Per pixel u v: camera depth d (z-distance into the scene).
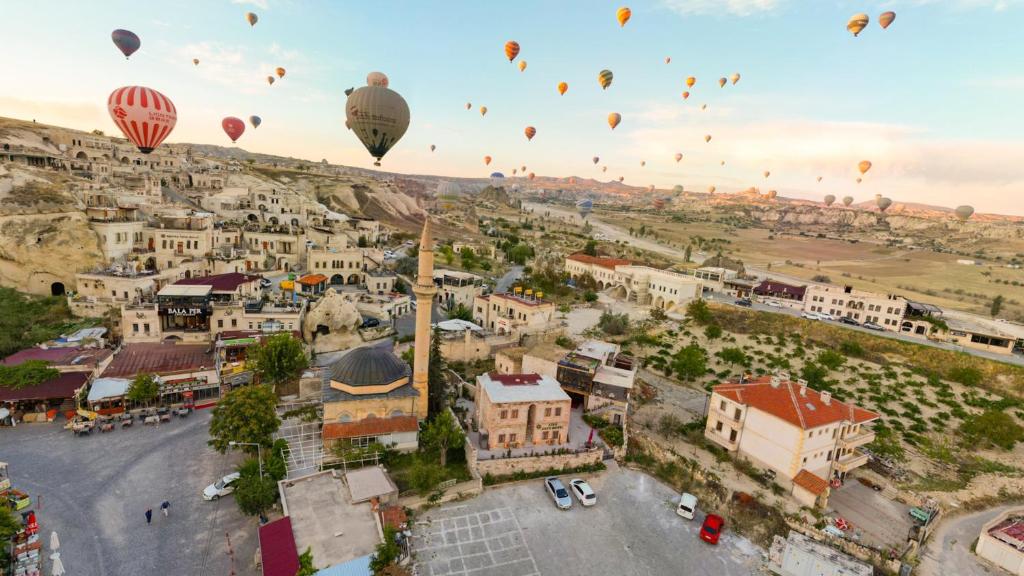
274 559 41.00
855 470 67.25
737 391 68.25
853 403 84.69
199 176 178.88
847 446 65.38
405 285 135.88
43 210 98.62
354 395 61.06
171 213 124.69
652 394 85.12
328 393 61.47
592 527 52.72
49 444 58.81
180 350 78.12
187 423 65.19
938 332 112.31
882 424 78.81
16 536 43.78
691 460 64.44
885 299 120.81
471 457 59.03
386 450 59.44
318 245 139.75
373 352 65.12
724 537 52.84
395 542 45.38
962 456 72.94
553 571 46.56
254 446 56.12
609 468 63.09
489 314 112.44
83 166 153.12
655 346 106.00
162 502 50.59
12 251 94.19
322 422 63.00
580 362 77.25
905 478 66.12
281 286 108.94
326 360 88.06
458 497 55.31
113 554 43.88
